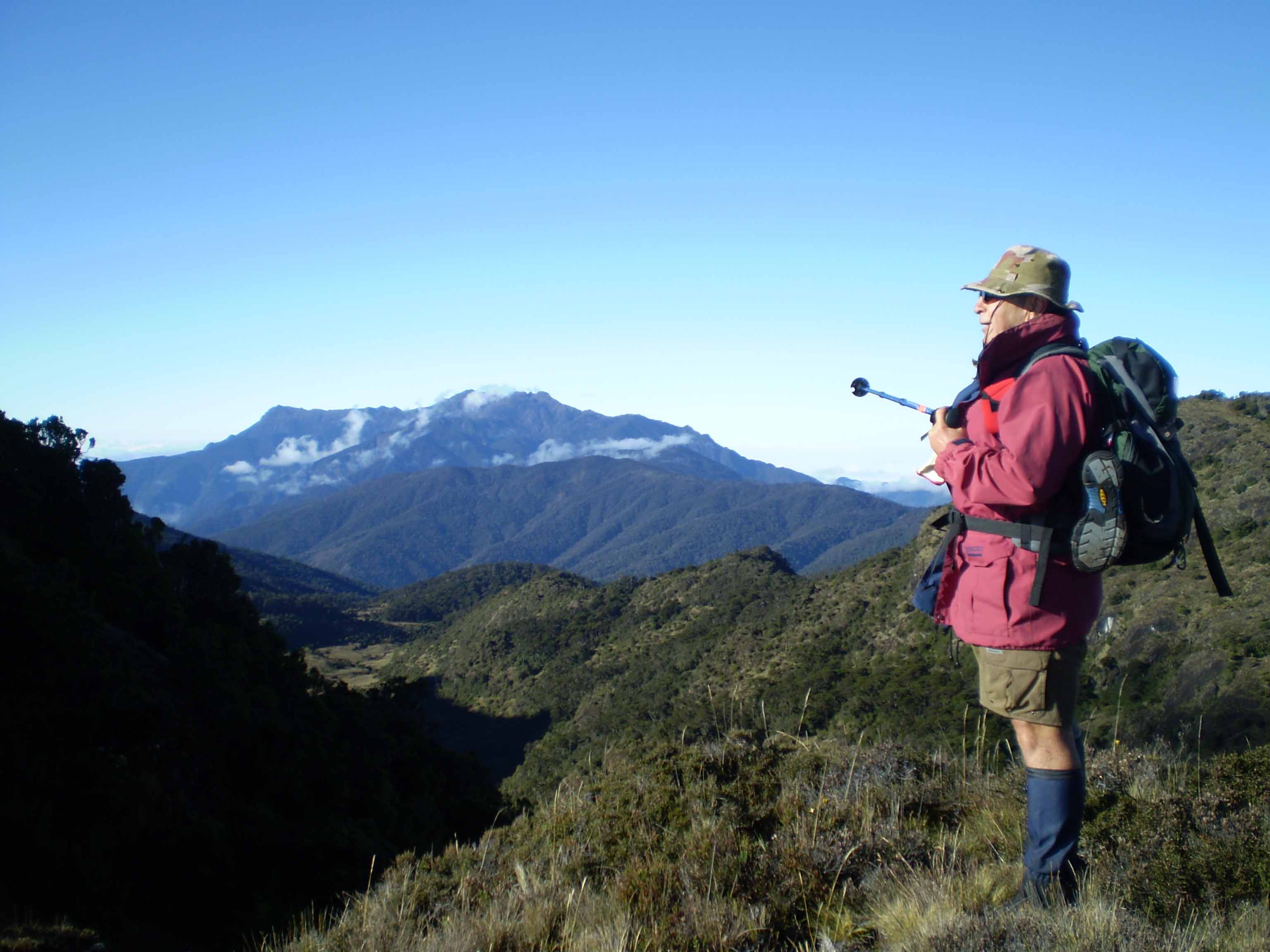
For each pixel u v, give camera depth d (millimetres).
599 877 3994
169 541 126312
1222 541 32031
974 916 2734
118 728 22906
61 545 37250
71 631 24203
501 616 122250
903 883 3268
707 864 3662
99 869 14203
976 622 2682
